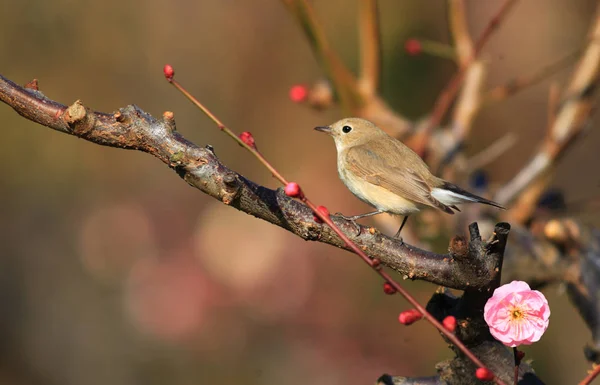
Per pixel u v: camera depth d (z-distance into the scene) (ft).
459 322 15.53
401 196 28.12
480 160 36.22
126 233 44.80
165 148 14.93
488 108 47.44
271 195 15.44
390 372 38.11
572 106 30.07
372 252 15.61
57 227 46.96
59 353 44.27
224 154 50.37
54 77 50.06
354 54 45.03
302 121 48.96
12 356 45.16
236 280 40.09
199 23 51.93
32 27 49.73
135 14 51.39
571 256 23.62
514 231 25.43
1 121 47.96
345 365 38.45
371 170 28.66
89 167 48.37
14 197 47.57
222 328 39.96
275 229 40.88
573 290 23.15
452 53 32.45
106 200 47.21
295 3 29.27
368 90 31.35
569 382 37.42
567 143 29.94
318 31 29.66
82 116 14.82
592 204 30.96
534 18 49.39
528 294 13.94
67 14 50.24
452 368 16.22
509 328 13.97
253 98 50.90
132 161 48.21
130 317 41.75
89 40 50.70
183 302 40.09
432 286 39.32
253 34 51.65
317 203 45.34
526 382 15.61
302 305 39.78
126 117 14.97
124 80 51.19
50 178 47.98
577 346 37.63
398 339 39.01
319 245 40.45
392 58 45.37
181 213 45.75
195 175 14.97
